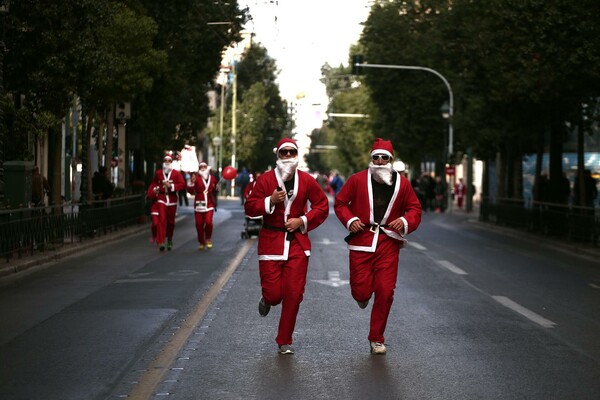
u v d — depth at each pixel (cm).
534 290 1614
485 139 3809
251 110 9219
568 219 2986
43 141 4072
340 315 1269
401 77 5856
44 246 2227
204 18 3872
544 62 2808
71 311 1298
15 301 1411
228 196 8456
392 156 988
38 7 2164
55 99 2320
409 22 5891
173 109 3894
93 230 2767
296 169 979
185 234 3172
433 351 1007
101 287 1593
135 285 1617
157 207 2409
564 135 3506
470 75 3584
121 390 814
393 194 990
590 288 1673
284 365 927
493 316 1275
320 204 986
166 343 1041
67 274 1823
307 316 1259
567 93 2908
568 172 4588
